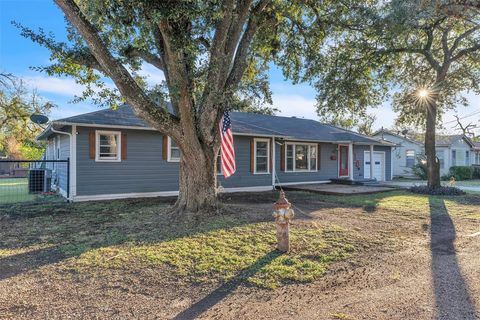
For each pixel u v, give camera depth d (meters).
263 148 15.89
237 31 8.20
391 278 4.34
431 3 10.05
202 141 7.91
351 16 10.97
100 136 11.73
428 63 15.53
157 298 3.71
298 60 11.69
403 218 8.64
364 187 16.36
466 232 7.14
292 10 10.01
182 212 7.98
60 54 7.04
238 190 14.91
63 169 12.66
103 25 6.88
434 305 3.51
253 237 6.20
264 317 3.27
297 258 5.08
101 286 4.03
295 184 17.41
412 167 27.05
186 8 5.46
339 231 6.80
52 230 6.91
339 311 3.38
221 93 7.69
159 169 12.94
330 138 18.95
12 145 30.11
